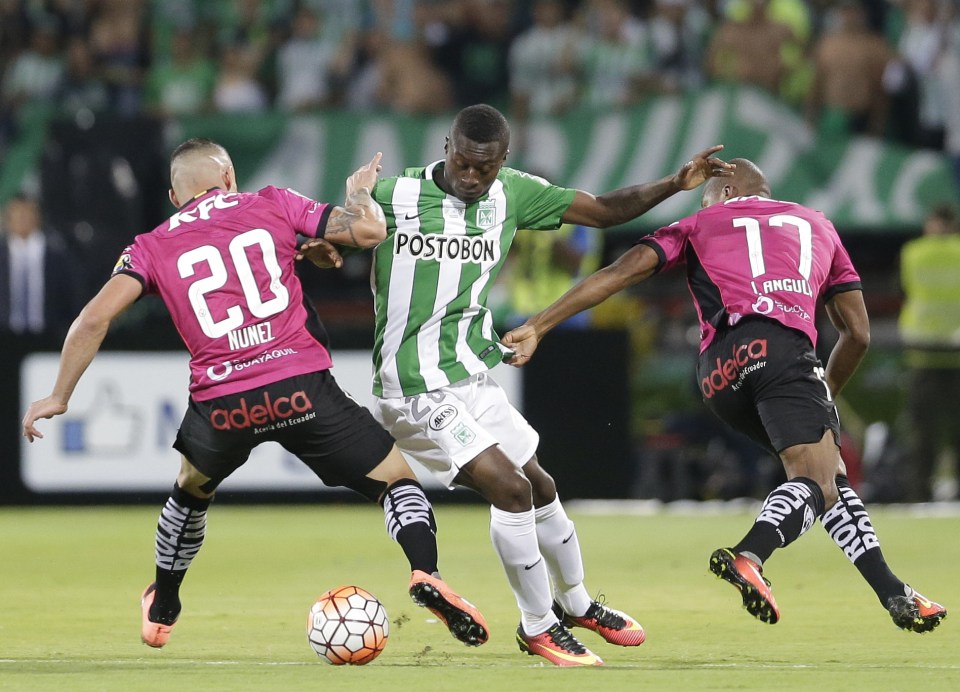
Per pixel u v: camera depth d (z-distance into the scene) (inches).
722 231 858.1
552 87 2438.5
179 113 2252.7
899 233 2253.9
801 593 1089.4
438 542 1487.5
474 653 813.2
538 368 1819.6
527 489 776.3
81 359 746.8
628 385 1819.6
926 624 770.2
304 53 2517.2
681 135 2237.9
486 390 825.5
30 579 1197.1
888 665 747.4
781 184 2230.6
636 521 1724.9
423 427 808.9
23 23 2566.4
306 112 2256.4
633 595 1085.1
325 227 776.9
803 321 830.5
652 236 861.8
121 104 2500.0
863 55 2324.1
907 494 1956.2
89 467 1841.8
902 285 2009.1
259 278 764.0
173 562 810.8
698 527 1646.2
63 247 2001.7
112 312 750.5
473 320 826.8
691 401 2034.9
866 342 878.4
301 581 1177.4
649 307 2132.1
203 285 759.7
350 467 767.7
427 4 2512.3
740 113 2235.5
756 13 2407.7
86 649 823.7
